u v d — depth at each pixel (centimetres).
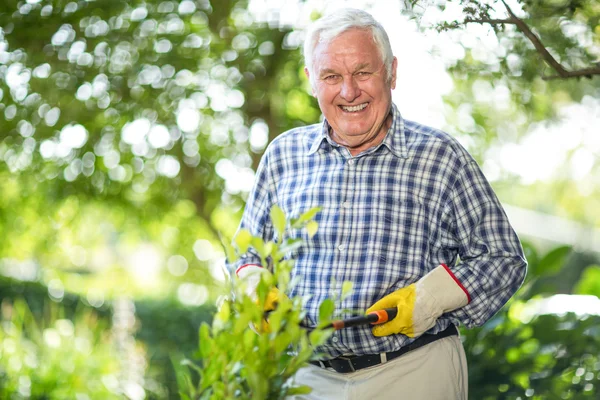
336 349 207
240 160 543
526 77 284
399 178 210
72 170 526
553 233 1806
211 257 633
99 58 489
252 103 527
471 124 498
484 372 320
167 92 499
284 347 145
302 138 226
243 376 149
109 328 687
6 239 604
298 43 500
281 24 499
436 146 211
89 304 714
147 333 630
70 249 626
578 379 318
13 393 454
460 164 210
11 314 611
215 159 541
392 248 205
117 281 841
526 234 1806
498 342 325
